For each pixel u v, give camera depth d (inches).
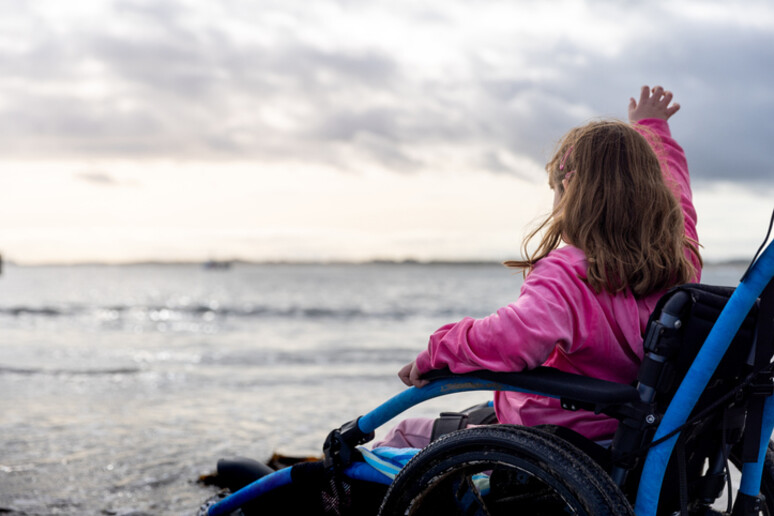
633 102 99.4
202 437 195.8
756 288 60.4
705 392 66.1
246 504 88.1
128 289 2709.2
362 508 81.7
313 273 6983.3
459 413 88.0
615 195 70.1
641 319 70.4
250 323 800.9
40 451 178.5
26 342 539.2
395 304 1349.7
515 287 2728.8
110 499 138.3
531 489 70.4
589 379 65.9
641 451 64.3
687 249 79.0
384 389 289.9
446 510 71.1
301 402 257.4
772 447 80.8
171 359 415.8
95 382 311.0
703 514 75.6
